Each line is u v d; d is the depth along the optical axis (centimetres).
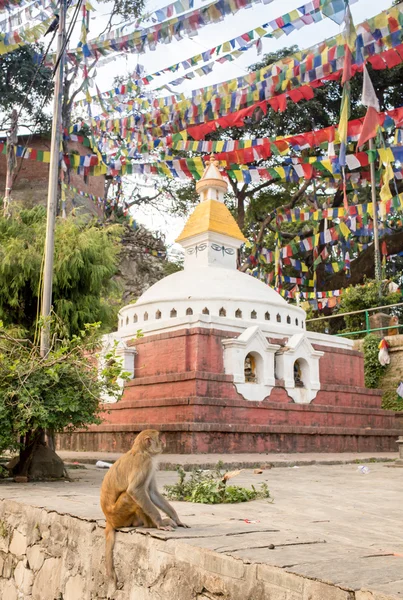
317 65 1156
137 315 1853
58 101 1073
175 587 367
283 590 293
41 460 905
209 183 2202
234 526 443
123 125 1520
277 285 2947
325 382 1847
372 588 258
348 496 733
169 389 1549
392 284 2759
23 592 568
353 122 1377
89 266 1310
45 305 983
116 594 425
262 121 3231
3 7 1329
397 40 1099
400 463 1276
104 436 1599
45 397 861
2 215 1404
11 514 624
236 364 1577
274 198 3647
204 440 1400
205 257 2094
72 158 1614
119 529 434
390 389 2270
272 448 1528
